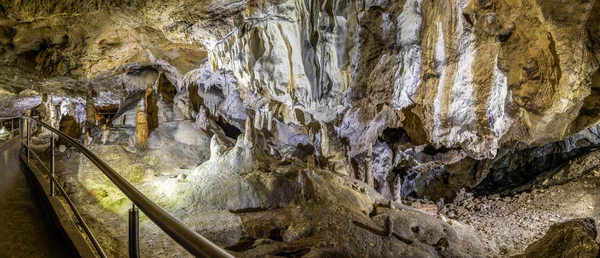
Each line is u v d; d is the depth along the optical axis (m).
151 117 9.87
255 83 6.98
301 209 6.29
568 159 13.36
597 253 4.92
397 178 10.89
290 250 5.28
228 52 6.88
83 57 7.50
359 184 8.19
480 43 5.83
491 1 5.43
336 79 6.21
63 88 11.53
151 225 5.51
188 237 1.03
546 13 5.11
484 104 6.15
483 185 14.93
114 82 11.12
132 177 7.58
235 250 5.22
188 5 5.70
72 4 5.16
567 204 10.29
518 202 11.12
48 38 6.89
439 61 6.03
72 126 8.80
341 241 5.53
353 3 5.52
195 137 9.48
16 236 2.86
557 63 5.72
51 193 3.59
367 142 9.71
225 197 6.50
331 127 9.09
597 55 5.51
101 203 6.00
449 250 6.27
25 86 10.78
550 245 5.45
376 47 5.97
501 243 7.67
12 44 6.87
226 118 11.46
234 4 5.81
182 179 7.31
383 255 5.49
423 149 10.75
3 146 7.54
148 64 10.16
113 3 5.42
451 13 5.75
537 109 6.33
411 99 6.68
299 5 5.82
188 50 8.37
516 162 14.12
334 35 5.78
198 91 11.22
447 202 12.61
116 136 9.25
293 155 10.30
